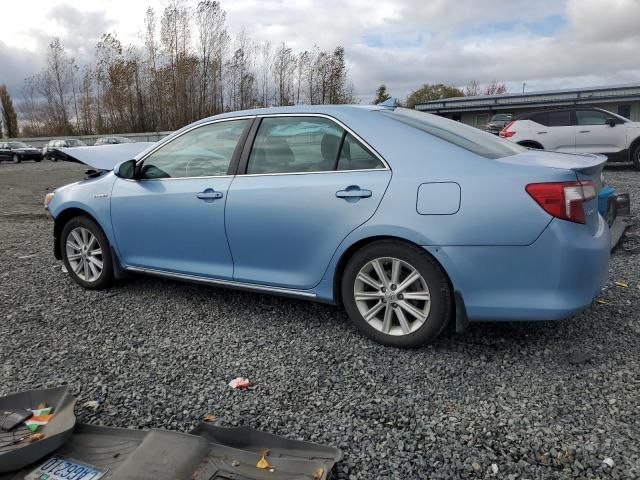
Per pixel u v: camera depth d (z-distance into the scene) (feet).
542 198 9.36
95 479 7.19
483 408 8.83
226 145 12.77
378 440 8.08
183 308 13.82
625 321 12.04
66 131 190.70
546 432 8.12
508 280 9.67
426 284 10.30
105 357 11.06
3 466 7.25
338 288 11.51
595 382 9.50
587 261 9.51
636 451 7.59
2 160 116.88
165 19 158.92
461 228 9.77
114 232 14.48
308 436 8.22
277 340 11.73
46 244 22.62
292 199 11.39
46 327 12.73
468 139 11.28
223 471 7.20
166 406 9.16
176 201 13.14
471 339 11.41
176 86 160.66
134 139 154.40
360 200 10.64
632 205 25.66
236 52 159.74
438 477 7.25
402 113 12.04
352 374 10.11
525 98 100.58
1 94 225.56
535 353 10.67
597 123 43.01
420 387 9.57
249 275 12.37
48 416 8.48
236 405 9.15
